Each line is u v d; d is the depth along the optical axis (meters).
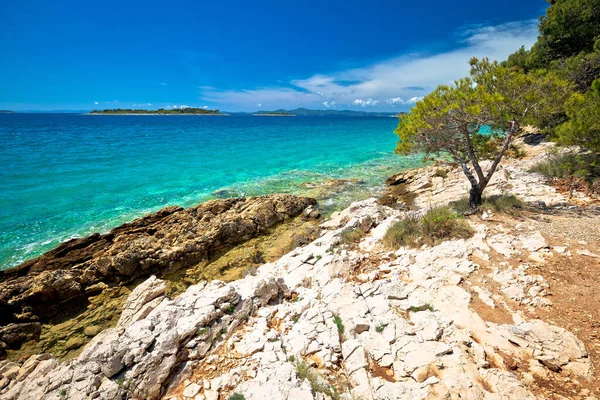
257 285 8.16
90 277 10.96
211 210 16.27
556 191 12.59
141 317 7.89
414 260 8.95
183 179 24.39
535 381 4.76
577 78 17.92
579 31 20.75
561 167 13.93
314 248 11.39
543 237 8.71
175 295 11.10
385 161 32.19
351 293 7.74
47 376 5.75
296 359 5.84
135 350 5.88
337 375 5.51
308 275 9.45
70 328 9.52
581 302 6.16
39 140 45.12
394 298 7.24
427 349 5.58
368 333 6.27
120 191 20.97
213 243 13.57
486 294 6.84
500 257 8.11
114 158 31.41
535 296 6.51
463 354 5.35
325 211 18.09
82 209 17.59
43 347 8.84
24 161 28.27
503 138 12.55
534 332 5.51
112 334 6.68
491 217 10.66
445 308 6.59
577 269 7.15
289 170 28.06
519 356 5.22
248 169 28.25
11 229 14.78
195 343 6.36
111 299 10.79
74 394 5.19
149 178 24.34
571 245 8.18
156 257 12.12
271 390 5.05
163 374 5.68
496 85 10.37
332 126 98.81
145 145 42.03
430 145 12.53
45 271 10.73
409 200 19.14
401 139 13.46
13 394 5.62
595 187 11.80
